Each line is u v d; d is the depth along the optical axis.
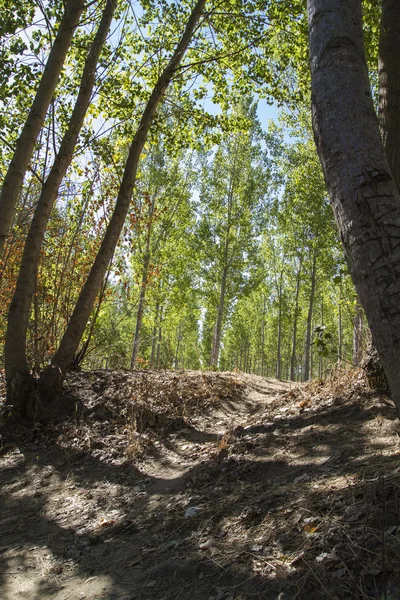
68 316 8.45
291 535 2.70
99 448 5.21
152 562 2.92
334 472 3.32
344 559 2.29
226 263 21.95
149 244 17.59
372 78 12.62
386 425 3.85
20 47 6.29
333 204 1.99
